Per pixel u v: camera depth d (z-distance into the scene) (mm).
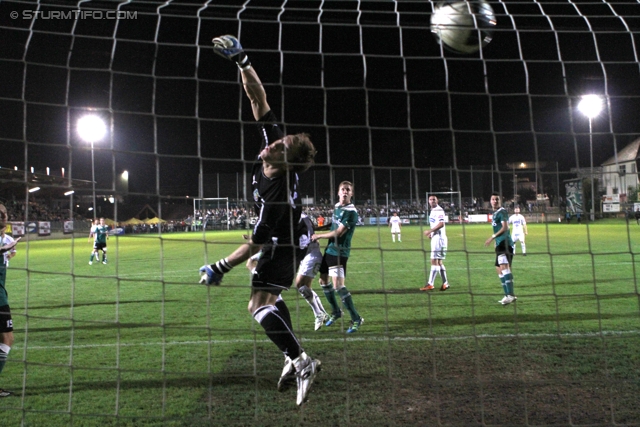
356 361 4398
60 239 28031
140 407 3412
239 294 8672
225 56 3125
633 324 5621
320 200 31500
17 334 5730
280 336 3102
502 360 4348
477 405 3398
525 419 3135
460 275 10484
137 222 35406
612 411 3021
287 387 3213
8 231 14398
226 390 3738
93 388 3816
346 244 5680
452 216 32750
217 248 20891
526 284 8922
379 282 9633
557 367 4121
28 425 3146
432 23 4016
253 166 3240
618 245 16328
